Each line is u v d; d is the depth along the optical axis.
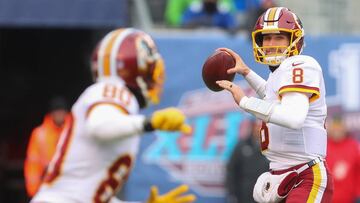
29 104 42.56
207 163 33.19
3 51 41.91
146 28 34.66
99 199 17.09
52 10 31.42
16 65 42.31
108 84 16.75
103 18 31.56
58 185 17.00
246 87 32.72
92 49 38.41
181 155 33.03
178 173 33.03
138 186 32.75
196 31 34.84
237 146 31.86
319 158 17.33
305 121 17.22
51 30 41.72
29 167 31.23
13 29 41.72
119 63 17.03
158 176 32.88
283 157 17.41
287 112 16.41
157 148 32.88
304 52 33.84
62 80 42.22
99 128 15.85
